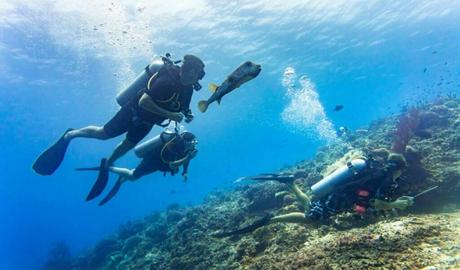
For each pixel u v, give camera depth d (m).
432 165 8.30
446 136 9.76
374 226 5.80
